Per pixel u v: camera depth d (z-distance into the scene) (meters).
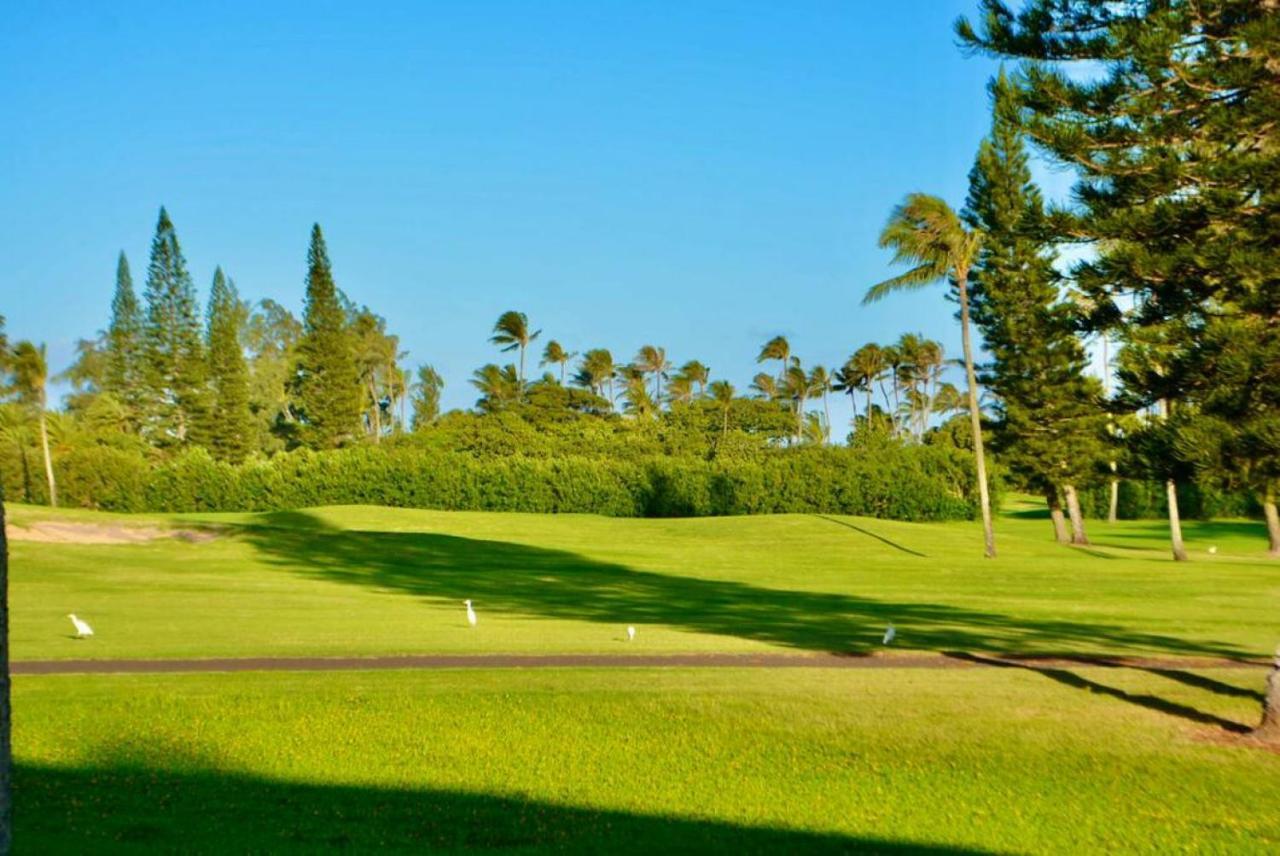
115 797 9.55
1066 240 14.22
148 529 39.06
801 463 61.41
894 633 19.75
